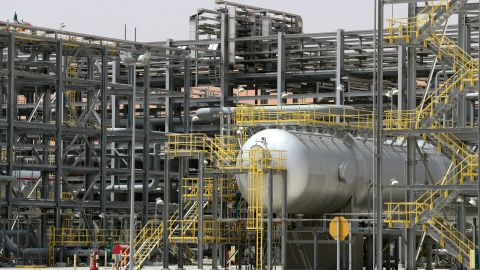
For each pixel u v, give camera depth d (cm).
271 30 11912
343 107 7775
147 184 10750
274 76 11556
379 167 6469
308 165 7125
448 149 6912
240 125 7581
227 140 7744
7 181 8962
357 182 7556
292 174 7119
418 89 11575
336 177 7362
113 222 11294
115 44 10762
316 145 7338
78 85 10562
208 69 12356
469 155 6712
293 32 12400
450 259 9850
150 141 11538
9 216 9162
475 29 9288
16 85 11088
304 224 7675
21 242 9731
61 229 9594
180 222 7588
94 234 9725
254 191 7225
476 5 6488
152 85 13100
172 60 11606
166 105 12144
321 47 11612
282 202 7156
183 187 7838
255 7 12069
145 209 10669
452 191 6619
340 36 11025
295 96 11375
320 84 12975
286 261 7369
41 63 10238
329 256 7525
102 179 10138
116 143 12456
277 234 7450
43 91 10700
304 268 7488
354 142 7731
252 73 11756
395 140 8256
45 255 9350
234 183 7781
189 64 11444
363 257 8188
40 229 9619
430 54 11194
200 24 12106
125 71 12669
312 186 7162
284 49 11381
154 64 12119
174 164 11938
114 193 12162
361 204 7675
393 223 6744
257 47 11944
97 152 12938
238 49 12062
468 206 7619
